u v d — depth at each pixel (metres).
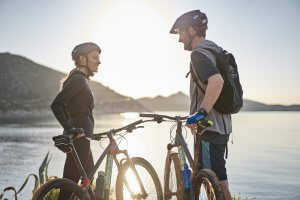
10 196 41.12
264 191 75.56
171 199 4.78
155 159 114.06
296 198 67.69
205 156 4.24
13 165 120.50
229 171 109.56
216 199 3.66
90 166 5.09
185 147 4.44
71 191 3.98
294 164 127.62
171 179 4.81
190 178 4.30
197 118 3.86
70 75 4.93
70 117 4.90
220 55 4.09
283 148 188.75
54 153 157.12
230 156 152.38
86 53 5.00
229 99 4.07
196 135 4.29
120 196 4.84
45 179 6.66
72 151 4.24
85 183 4.22
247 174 103.31
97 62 5.07
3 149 174.75
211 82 3.88
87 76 5.08
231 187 80.56
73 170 4.95
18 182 85.25
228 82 4.06
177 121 4.52
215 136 4.24
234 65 4.27
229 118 4.34
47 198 4.57
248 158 145.88
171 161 4.81
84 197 4.05
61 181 3.89
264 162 133.62
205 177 3.93
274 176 99.12
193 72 4.22
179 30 4.48
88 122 4.93
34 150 169.62
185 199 4.23
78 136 4.33
